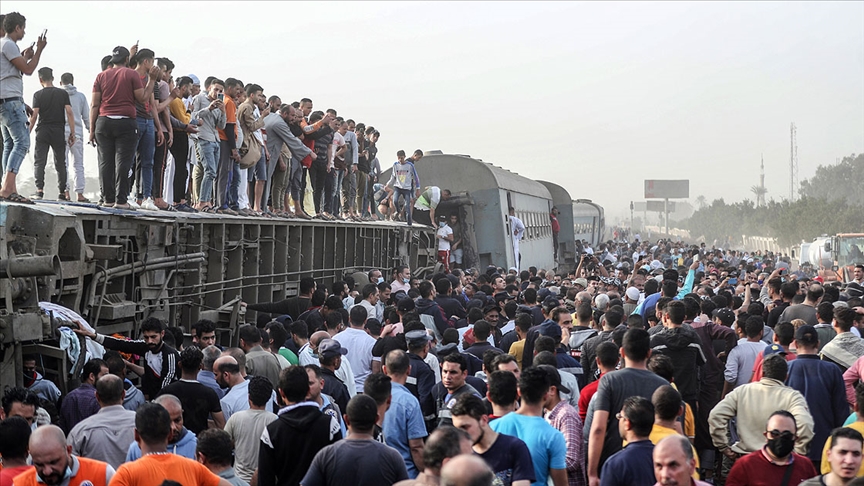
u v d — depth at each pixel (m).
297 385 6.43
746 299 15.59
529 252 30.70
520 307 12.21
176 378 8.77
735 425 8.90
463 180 26.17
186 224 11.97
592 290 17.83
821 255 42.84
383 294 15.14
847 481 5.84
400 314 11.79
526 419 6.40
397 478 5.86
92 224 10.09
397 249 22.44
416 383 8.66
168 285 11.82
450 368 7.60
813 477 6.44
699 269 26.03
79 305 9.62
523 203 30.31
